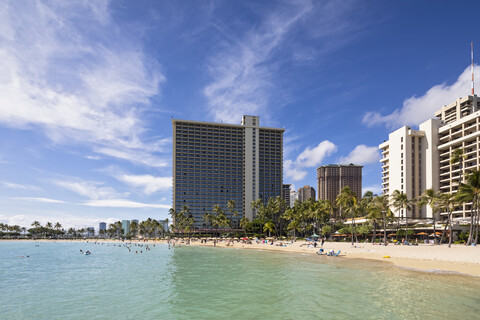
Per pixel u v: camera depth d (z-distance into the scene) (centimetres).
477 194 6366
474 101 14212
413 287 2852
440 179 13250
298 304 2367
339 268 4288
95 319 2102
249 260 5881
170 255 7631
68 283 3562
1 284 3553
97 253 8938
